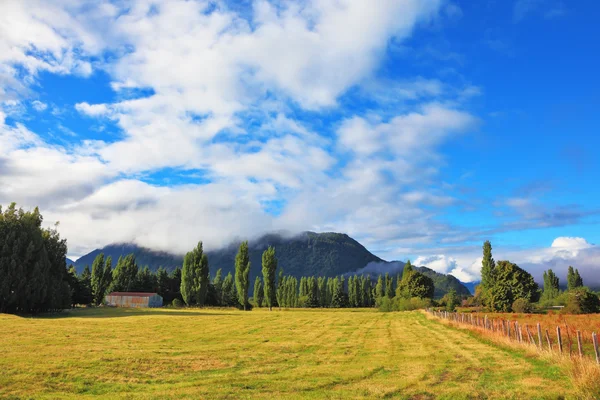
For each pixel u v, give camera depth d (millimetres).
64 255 74250
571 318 48219
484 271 91750
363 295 164625
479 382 15961
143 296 104250
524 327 30031
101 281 107438
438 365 20156
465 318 46781
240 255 109250
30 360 19016
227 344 28500
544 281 128000
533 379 15852
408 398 13586
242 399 13352
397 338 33750
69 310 76500
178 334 34531
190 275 108125
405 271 115562
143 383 15906
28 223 63469
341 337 34750
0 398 13109
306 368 19453
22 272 59125
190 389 14781
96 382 15773
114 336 30953
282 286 154625
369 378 17250
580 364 15031
